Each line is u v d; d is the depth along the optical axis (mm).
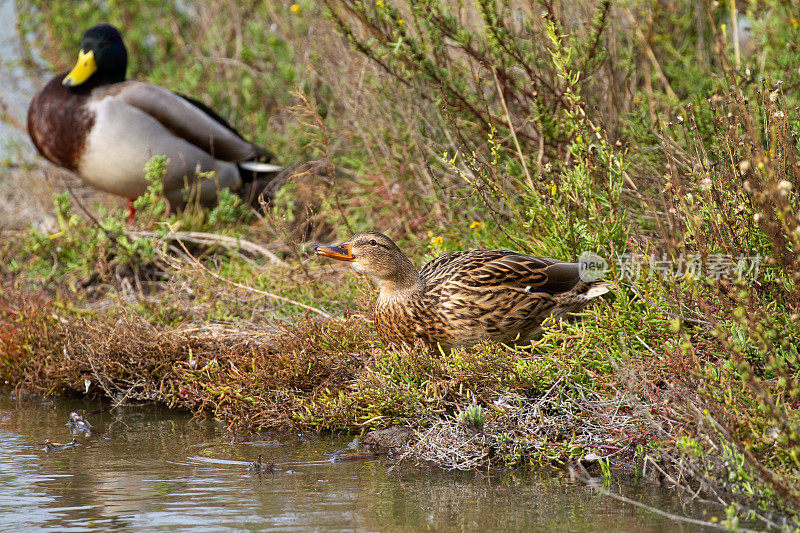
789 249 7746
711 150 9461
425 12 11070
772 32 12102
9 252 14250
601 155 9758
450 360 8930
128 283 12852
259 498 7355
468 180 11062
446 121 11547
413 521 6801
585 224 9578
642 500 7203
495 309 9117
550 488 7535
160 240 12898
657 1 12594
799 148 9023
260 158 15297
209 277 11969
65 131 14133
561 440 8289
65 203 13414
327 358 9688
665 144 9156
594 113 11211
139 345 10664
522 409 8367
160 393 10516
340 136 14633
